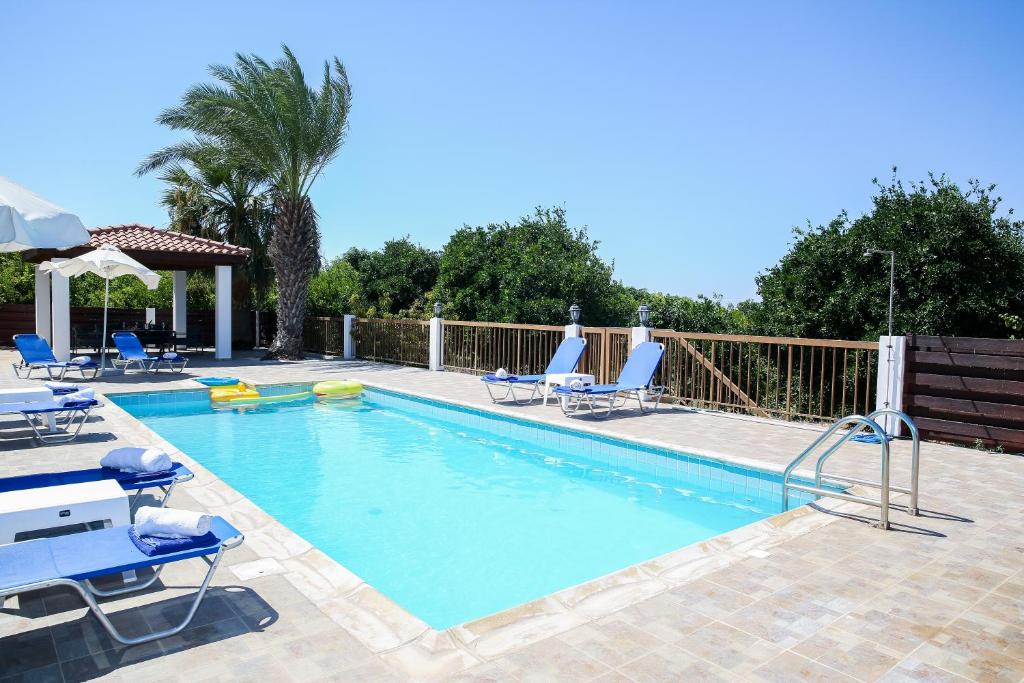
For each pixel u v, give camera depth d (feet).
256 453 26.35
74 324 67.67
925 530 14.74
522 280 58.08
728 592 11.37
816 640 9.70
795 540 14.06
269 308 75.82
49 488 12.15
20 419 27.53
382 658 9.04
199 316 72.23
